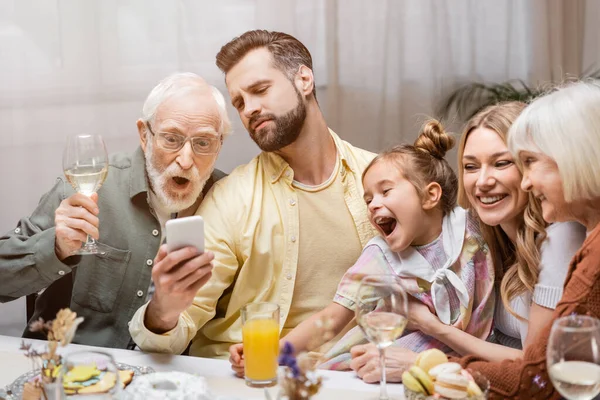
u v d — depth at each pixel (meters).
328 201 2.17
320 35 3.28
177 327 1.81
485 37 3.44
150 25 3.14
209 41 3.18
